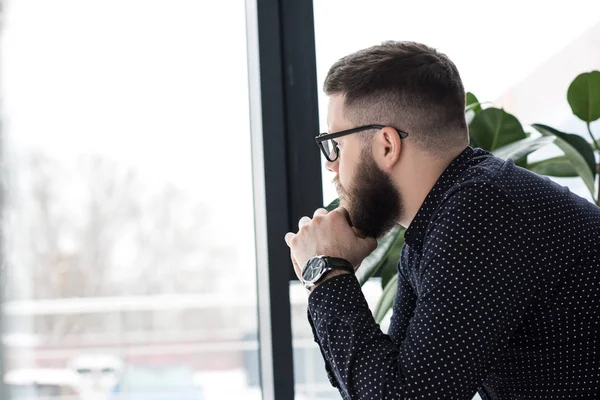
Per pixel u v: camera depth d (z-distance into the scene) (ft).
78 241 18.13
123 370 20.06
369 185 3.67
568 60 6.56
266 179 6.14
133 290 18.15
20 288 18.11
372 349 3.23
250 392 19.98
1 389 9.19
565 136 5.10
